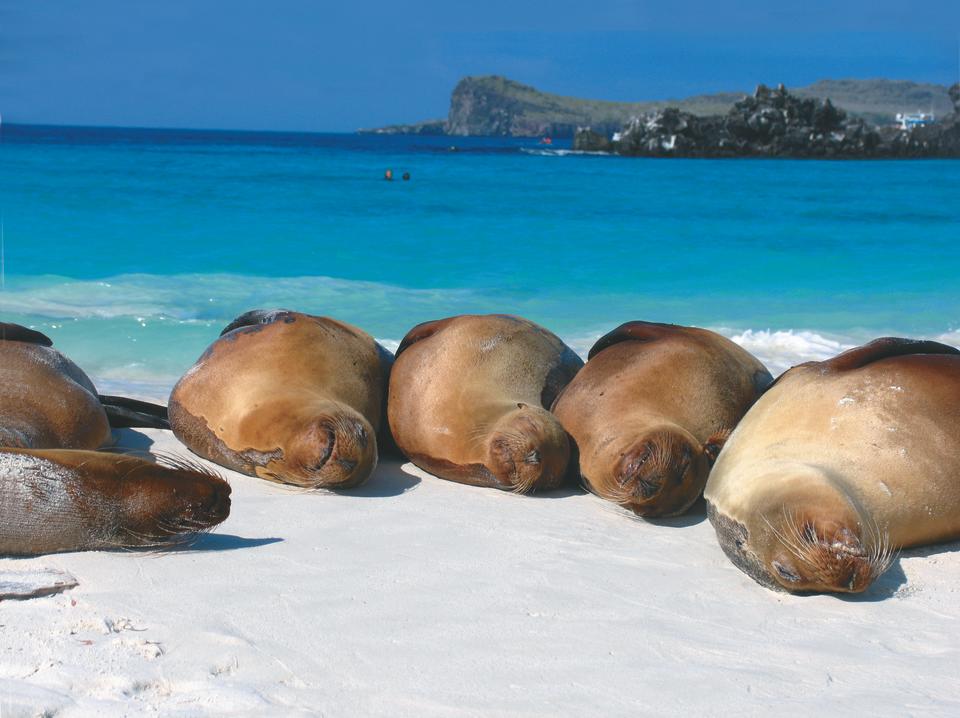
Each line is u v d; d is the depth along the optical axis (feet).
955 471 9.64
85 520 9.08
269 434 10.98
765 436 9.98
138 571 8.83
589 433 11.10
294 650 7.93
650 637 8.29
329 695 7.54
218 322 16.84
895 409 9.77
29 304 17.70
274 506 10.32
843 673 7.97
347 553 9.31
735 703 7.63
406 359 12.11
